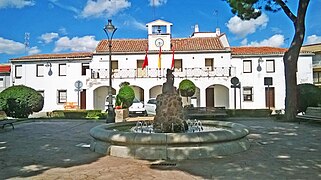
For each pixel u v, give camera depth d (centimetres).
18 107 1981
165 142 644
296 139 943
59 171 560
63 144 897
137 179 498
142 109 2386
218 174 523
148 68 3175
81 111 2369
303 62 3212
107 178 506
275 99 3166
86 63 3322
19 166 604
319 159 638
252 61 3203
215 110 1955
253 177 504
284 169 554
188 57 3206
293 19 1655
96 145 758
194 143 654
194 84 2930
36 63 3362
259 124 1489
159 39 3241
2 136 1110
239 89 3169
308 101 1795
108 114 1611
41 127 1489
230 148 696
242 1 1672
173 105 868
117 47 3356
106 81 3102
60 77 3334
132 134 676
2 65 4322
